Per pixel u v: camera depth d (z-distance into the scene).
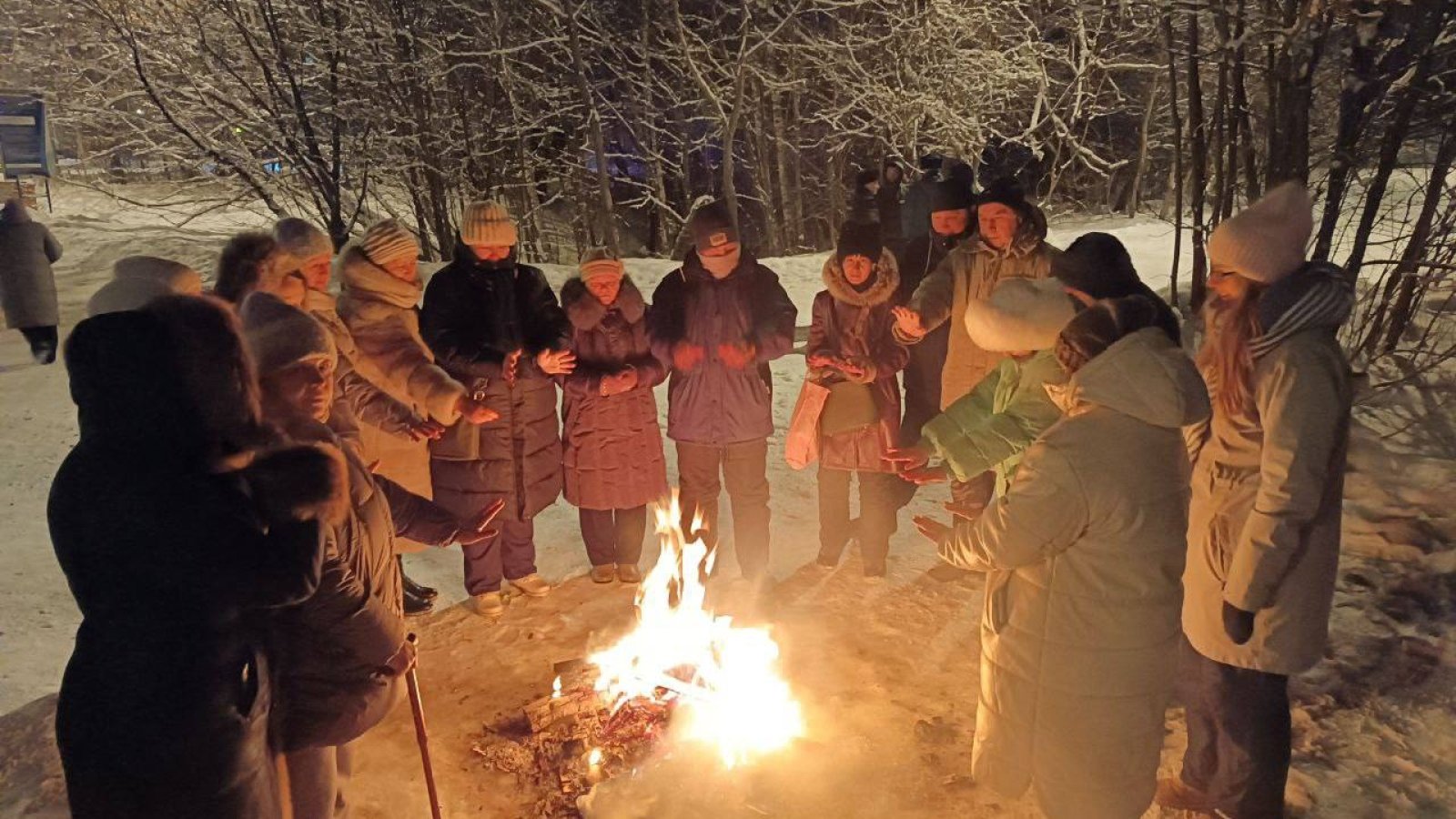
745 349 4.01
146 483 1.64
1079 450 2.18
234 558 1.68
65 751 1.71
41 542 5.34
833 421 4.20
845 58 16.48
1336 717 3.21
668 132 17.75
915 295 4.13
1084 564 2.23
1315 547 2.40
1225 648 2.49
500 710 3.41
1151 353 2.16
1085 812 2.34
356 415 3.53
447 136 15.40
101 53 15.78
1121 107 19.97
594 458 4.20
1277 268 2.32
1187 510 2.28
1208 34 7.96
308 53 13.90
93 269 13.17
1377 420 5.80
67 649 4.15
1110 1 8.98
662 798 2.74
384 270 3.64
